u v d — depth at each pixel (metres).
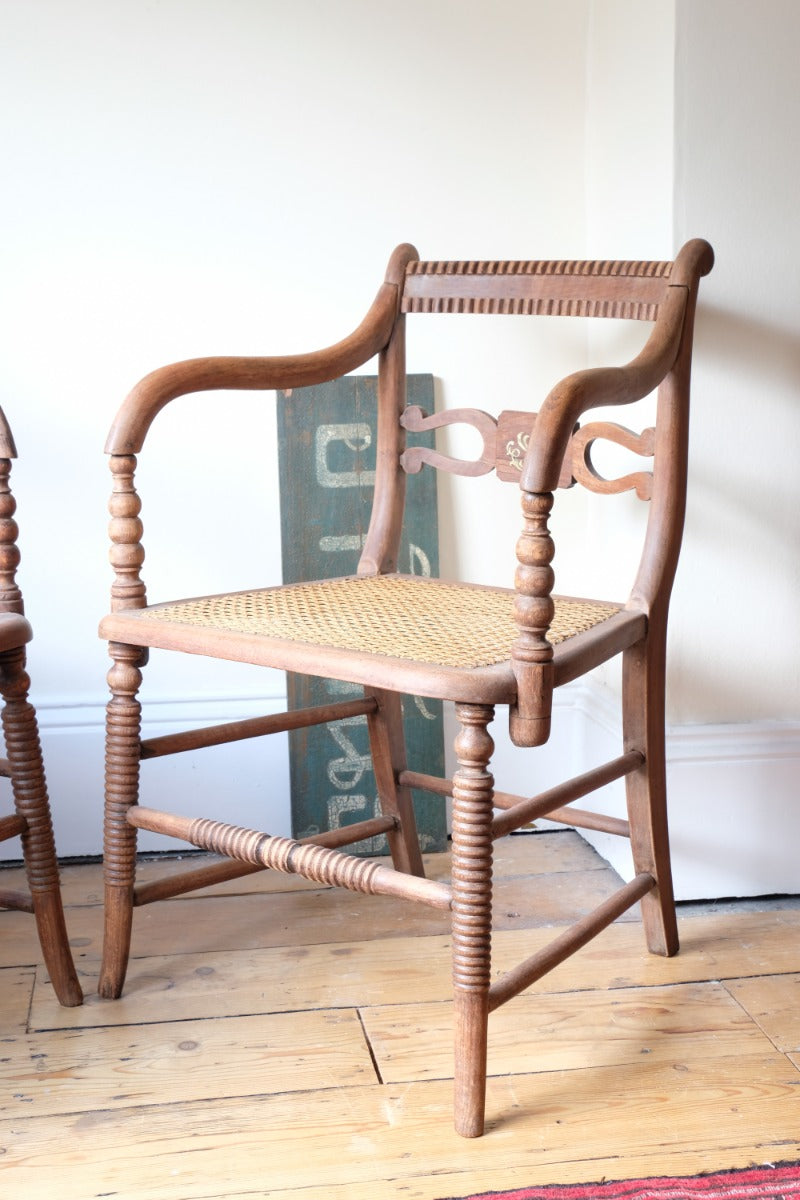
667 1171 1.06
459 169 1.73
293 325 1.73
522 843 1.84
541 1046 1.27
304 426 1.73
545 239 1.77
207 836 1.26
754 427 1.54
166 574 1.76
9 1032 1.29
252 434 1.74
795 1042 1.27
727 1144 1.10
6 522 1.30
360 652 1.14
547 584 1.07
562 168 1.76
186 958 1.47
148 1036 1.29
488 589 1.48
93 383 1.70
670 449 1.35
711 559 1.56
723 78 1.46
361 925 1.56
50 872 1.32
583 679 1.85
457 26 1.70
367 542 1.60
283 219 1.71
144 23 1.64
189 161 1.67
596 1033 1.29
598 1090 1.19
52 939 1.33
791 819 1.62
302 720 1.50
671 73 1.46
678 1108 1.16
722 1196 1.03
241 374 1.37
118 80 1.65
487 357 1.78
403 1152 1.10
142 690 1.77
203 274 1.70
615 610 1.35
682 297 1.34
